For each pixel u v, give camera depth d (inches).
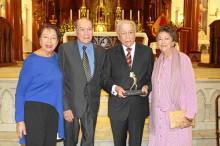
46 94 96.5
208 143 151.0
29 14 496.4
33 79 94.4
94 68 109.6
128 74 109.3
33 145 93.8
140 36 296.4
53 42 95.3
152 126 109.6
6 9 349.4
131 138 112.1
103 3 469.7
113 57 111.3
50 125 100.0
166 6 494.0
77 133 114.4
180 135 103.8
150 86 112.4
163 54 107.8
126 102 109.8
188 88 102.3
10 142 145.7
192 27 374.0
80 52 111.0
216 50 268.2
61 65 106.7
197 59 354.6
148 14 503.5
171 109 104.0
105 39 309.4
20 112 93.4
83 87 107.4
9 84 157.5
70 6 506.3
